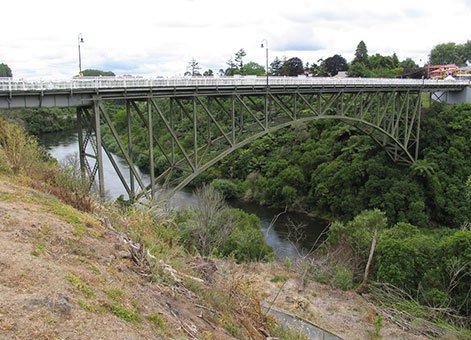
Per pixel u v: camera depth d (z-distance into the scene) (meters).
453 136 37.59
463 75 63.03
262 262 18.42
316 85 26.31
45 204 7.73
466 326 14.38
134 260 6.49
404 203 32.34
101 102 16.52
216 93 21.03
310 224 34.03
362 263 18.09
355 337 12.41
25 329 3.64
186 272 8.17
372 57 79.62
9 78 14.68
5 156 10.62
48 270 4.82
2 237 5.47
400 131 36.97
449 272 15.88
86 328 4.02
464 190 32.91
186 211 21.56
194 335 5.12
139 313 4.86
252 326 7.11
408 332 12.86
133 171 17.36
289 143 45.16
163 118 18.81
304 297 14.53
